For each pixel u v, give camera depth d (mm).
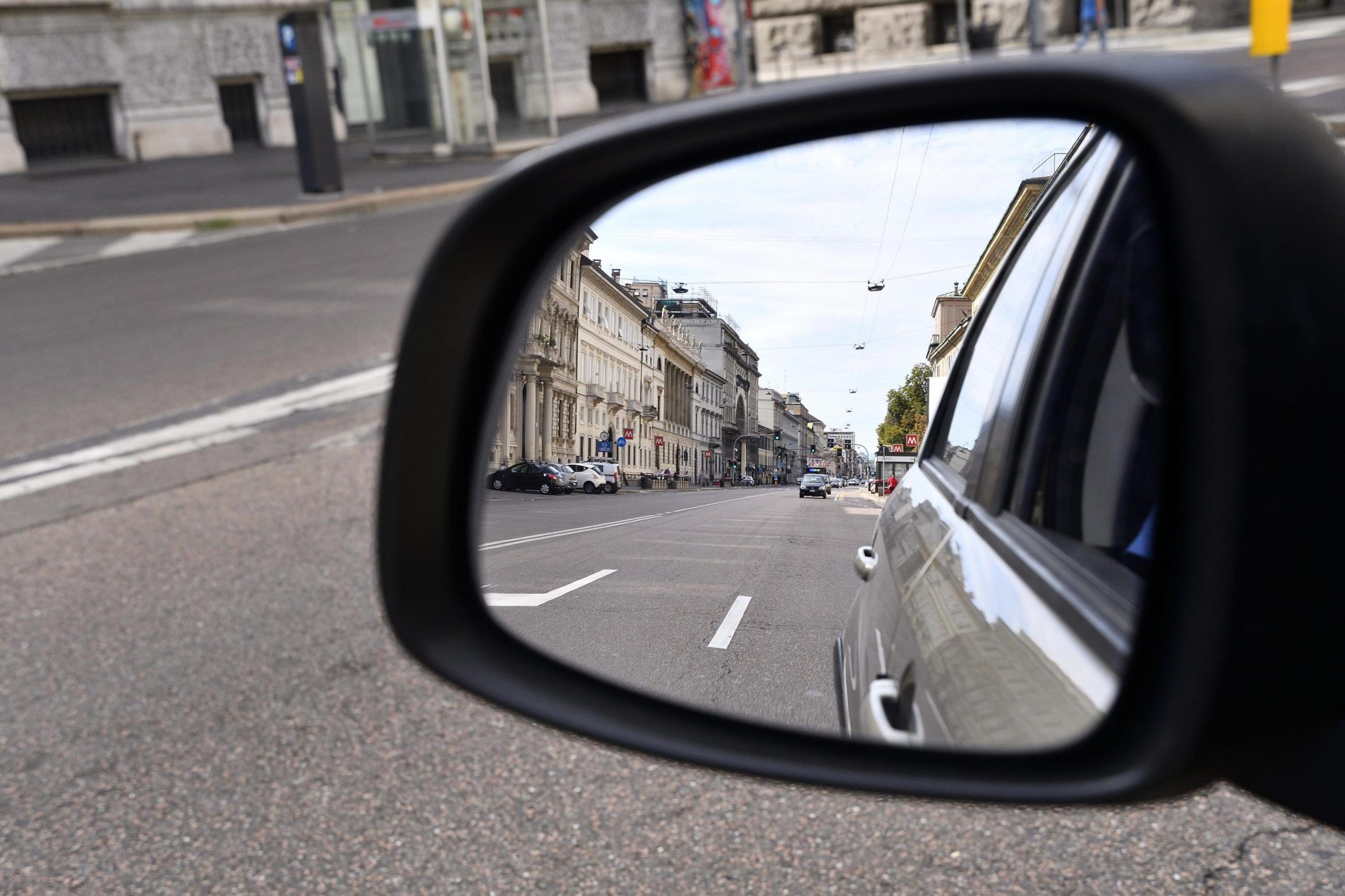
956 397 1985
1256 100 797
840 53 27953
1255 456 732
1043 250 1612
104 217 14266
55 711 3221
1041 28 22766
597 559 1942
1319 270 750
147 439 6559
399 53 18906
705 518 2850
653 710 1222
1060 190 1607
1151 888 2180
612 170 1303
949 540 1467
